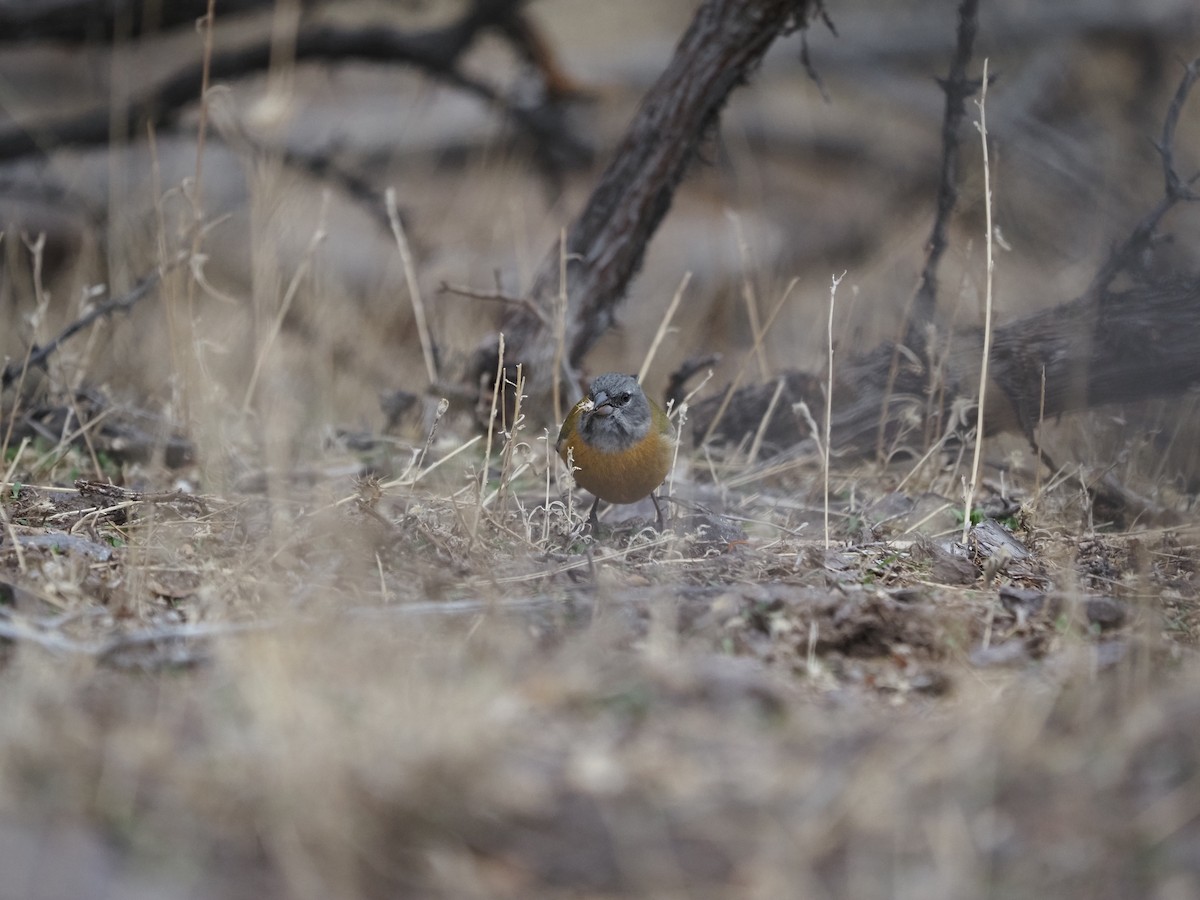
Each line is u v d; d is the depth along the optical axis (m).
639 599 7.83
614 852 5.19
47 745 5.45
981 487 11.52
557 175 21.38
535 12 33.78
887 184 25.48
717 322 20.28
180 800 5.30
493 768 5.52
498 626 7.29
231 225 19.33
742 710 6.32
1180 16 25.70
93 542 9.02
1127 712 6.20
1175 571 9.56
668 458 10.37
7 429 11.81
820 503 11.44
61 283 18.44
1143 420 12.73
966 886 5.01
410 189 23.48
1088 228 22.03
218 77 17.09
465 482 11.09
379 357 16.72
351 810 5.16
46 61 29.39
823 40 26.50
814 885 5.03
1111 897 5.00
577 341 12.98
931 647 7.57
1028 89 25.62
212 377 12.43
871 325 17.19
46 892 4.75
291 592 8.00
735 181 25.83
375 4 27.09
